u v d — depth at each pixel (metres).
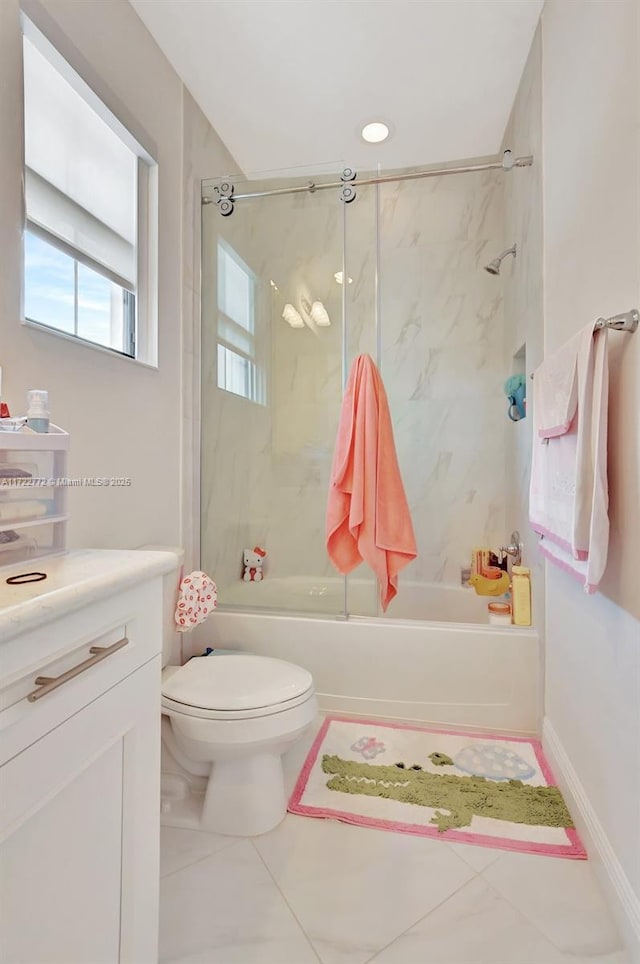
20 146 1.09
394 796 1.42
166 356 1.78
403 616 2.41
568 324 1.39
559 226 1.47
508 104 2.01
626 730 1.00
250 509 2.39
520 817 1.34
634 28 0.95
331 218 2.35
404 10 1.57
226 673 1.43
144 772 0.81
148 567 0.80
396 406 2.68
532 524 1.52
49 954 0.60
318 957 0.96
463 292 2.59
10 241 1.06
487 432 2.57
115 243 1.54
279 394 2.43
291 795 1.43
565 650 1.44
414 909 1.06
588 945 0.98
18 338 1.09
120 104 1.49
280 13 1.57
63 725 0.62
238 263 2.29
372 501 1.79
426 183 2.60
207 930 1.01
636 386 0.94
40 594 0.59
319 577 2.27
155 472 1.71
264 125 2.13
